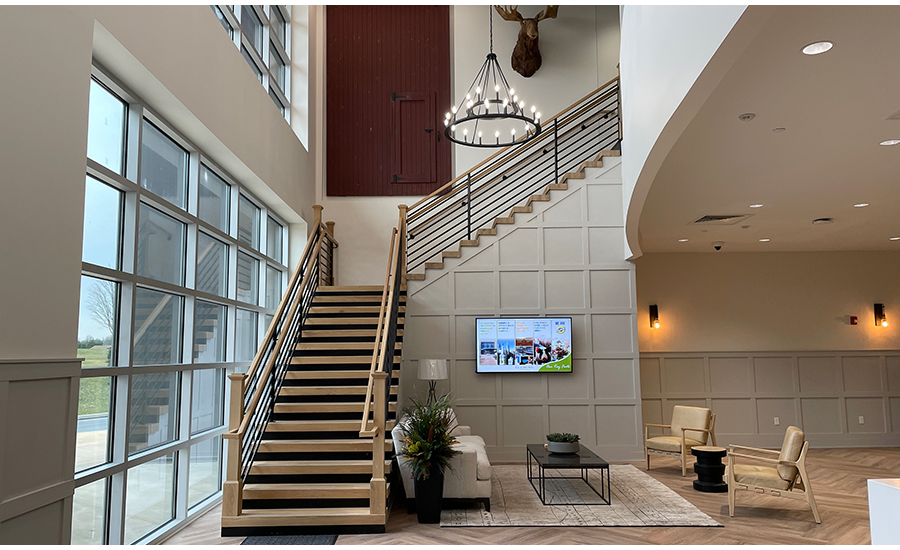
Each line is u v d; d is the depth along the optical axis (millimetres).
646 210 7277
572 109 9977
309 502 5160
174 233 5215
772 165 5492
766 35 3158
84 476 3740
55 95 3209
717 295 10266
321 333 7312
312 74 9328
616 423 8242
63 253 3244
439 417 5492
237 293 6574
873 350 10086
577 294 8414
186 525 5152
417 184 9906
